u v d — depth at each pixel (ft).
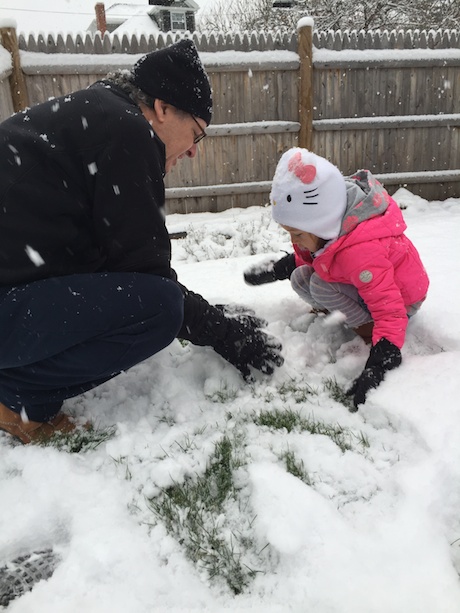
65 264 5.82
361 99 23.38
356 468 5.51
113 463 5.97
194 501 5.38
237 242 18.20
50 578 4.63
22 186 5.39
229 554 4.74
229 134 22.72
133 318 5.92
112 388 7.30
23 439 6.38
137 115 5.73
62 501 5.42
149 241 5.91
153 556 4.83
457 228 17.47
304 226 6.95
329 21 45.57
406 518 4.77
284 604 4.23
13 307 5.54
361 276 6.81
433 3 44.96
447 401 6.02
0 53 19.51
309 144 23.31
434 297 9.12
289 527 4.70
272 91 22.72
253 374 7.37
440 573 4.25
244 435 6.23
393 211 7.30
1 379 6.07
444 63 23.25
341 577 4.28
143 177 5.66
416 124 23.80
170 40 21.53
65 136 5.50
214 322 6.93
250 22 58.65
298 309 9.36
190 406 6.98
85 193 5.65
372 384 6.54
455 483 5.11
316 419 6.46
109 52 21.31
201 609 4.29
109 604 4.35
